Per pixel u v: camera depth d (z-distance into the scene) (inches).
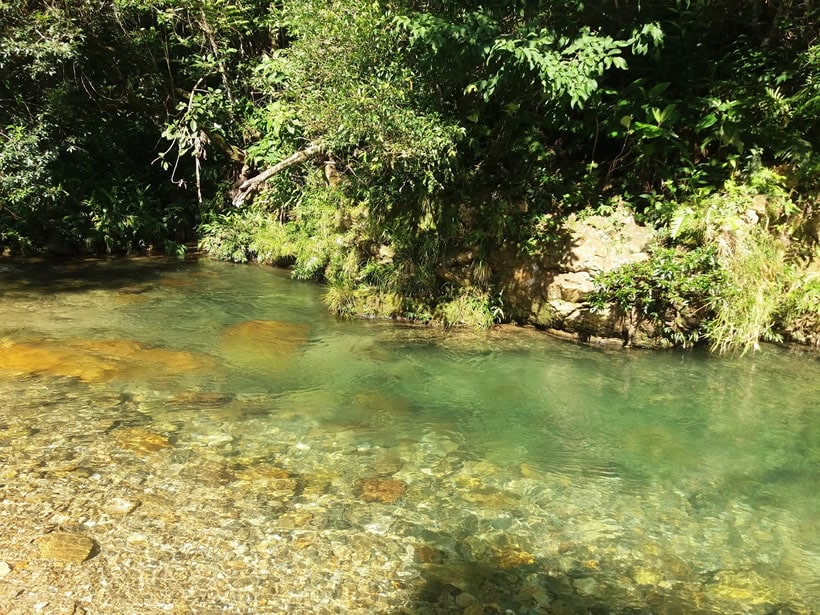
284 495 148.6
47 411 188.2
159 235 478.0
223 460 164.1
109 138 485.4
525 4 252.8
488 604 115.6
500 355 261.3
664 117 264.4
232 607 111.3
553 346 272.1
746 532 142.1
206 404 201.2
